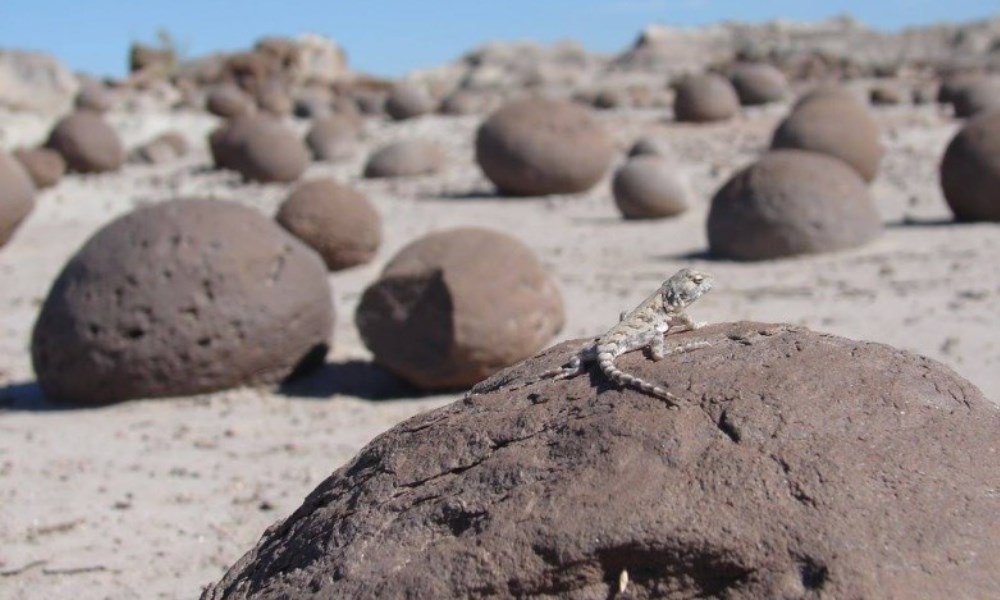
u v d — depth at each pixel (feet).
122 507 27.84
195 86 203.62
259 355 37.35
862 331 40.14
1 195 64.28
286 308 37.60
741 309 44.16
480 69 335.26
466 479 13.74
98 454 31.96
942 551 12.12
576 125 80.48
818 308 43.96
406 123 142.31
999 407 14.42
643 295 48.55
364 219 57.52
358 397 37.17
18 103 147.95
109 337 36.27
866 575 11.88
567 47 381.81
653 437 13.17
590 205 76.33
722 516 12.43
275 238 38.34
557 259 58.54
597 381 14.39
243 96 153.99
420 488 14.03
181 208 37.93
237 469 30.27
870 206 56.34
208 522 26.78
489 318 35.55
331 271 57.62
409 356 36.24
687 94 119.75
